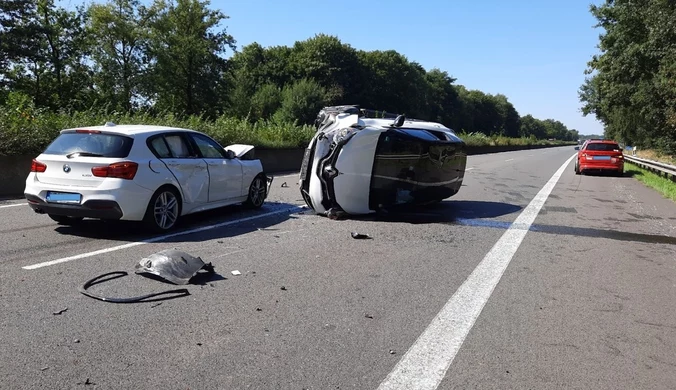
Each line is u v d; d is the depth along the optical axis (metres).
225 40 50.34
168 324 4.32
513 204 12.59
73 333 4.07
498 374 3.64
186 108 48.53
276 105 63.88
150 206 7.53
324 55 74.81
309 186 9.80
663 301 5.39
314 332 4.27
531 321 4.69
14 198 10.84
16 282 5.25
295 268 6.18
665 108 29.72
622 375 3.68
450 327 4.48
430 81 112.19
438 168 10.52
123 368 3.53
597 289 5.76
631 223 10.41
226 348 3.91
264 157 20.31
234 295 5.12
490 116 143.25
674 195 15.11
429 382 3.49
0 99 30.42
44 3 41.34
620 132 53.97
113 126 7.91
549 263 6.87
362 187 9.44
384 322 4.54
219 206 9.24
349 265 6.41
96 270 5.76
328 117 9.98
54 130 12.75
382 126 9.67
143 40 46.69
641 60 28.75
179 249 6.86
